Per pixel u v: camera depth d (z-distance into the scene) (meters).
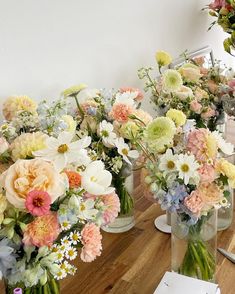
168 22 1.75
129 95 1.02
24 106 1.00
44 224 0.58
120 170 1.03
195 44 2.02
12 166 0.58
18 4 1.05
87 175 0.62
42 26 1.14
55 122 0.82
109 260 0.99
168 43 1.78
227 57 2.39
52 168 0.58
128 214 1.11
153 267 0.96
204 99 1.21
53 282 0.67
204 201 0.76
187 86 1.22
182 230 0.84
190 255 0.86
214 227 0.86
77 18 1.25
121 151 0.91
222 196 0.77
